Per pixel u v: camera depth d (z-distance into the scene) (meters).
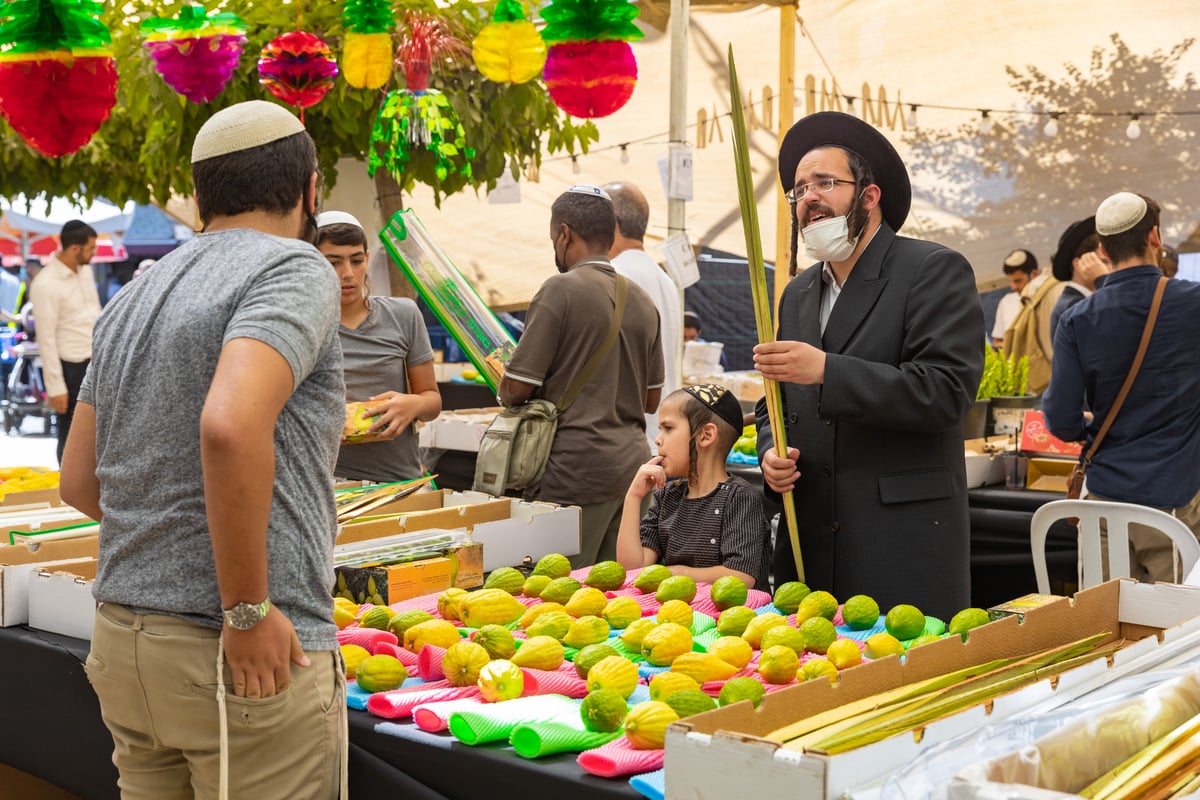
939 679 1.52
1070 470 4.18
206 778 1.61
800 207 2.46
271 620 1.52
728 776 1.16
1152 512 3.03
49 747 2.14
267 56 3.32
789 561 2.71
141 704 1.61
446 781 1.56
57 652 2.09
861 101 6.68
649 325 3.56
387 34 3.50
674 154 4.29
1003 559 4.09
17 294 12.84
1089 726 1.23
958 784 1.06
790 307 2.69
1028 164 6.41
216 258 1.61
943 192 6.62
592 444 3.38
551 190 7.39
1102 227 3.57
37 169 5.06
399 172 3.75
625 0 3.48
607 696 1.54
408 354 3.56
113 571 1.62
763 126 6.91
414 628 1.96
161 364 1.57
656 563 2.72
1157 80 6.05
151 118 3.92
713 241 7.26
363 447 3.38
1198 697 1.38
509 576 2.35
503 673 1.70
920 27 6.45
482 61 3.54
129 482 1.59
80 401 1.77
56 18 2.98
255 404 1.44
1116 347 3.54
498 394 3.47
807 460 2.58
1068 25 6.16
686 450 2.67
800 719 1.37
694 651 1.92
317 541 1.63
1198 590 1.89
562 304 3.36
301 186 1.71
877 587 2.48
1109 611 1.94
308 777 1.61
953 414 2.37
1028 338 6.23
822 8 6.59
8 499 3.21
